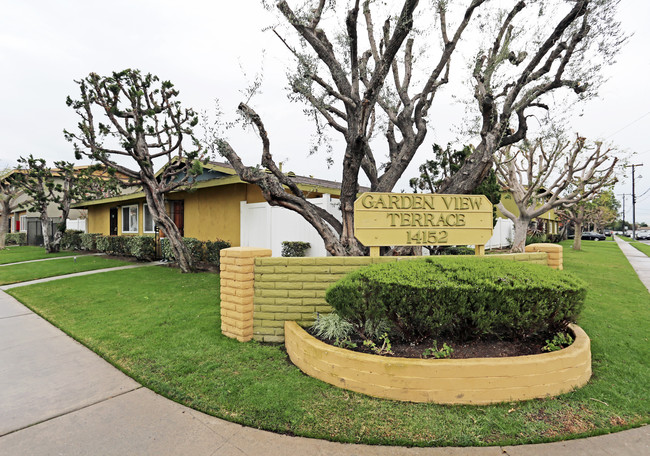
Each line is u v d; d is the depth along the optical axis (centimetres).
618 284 825
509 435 253
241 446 243
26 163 1798
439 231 518
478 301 326
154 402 300
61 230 1795
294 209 632
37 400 304
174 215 1381
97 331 476
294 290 423
